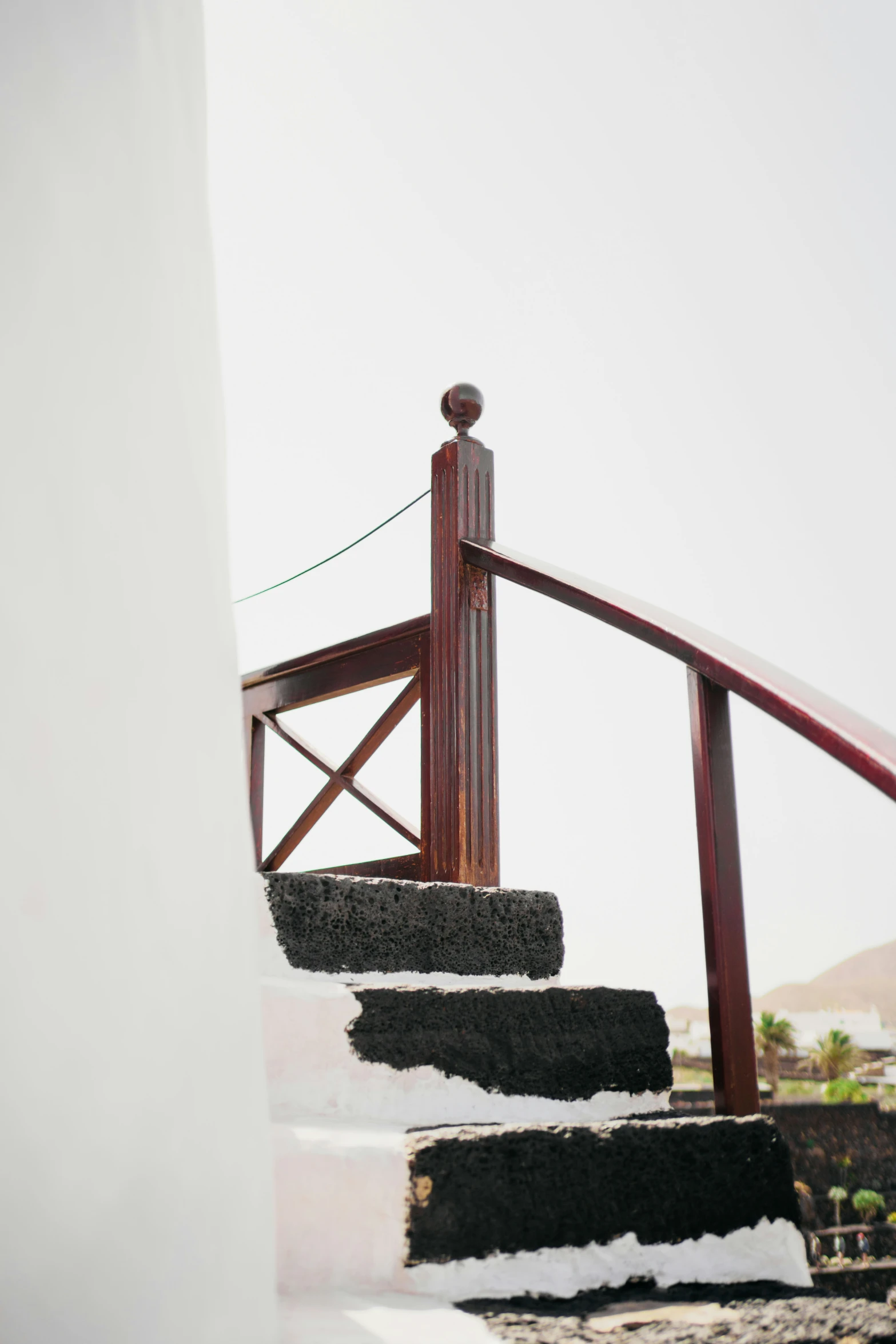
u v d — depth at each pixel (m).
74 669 0.80
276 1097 1.30
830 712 1.10
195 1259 0.72
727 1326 0.99
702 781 1.37
